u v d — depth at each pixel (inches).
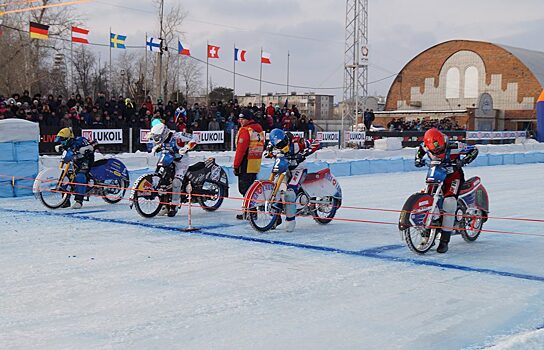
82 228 324.2
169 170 360.5
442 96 1975.9
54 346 154.6
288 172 322.3
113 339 160.2
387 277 229.9
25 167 454.0
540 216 393.7
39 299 194.9
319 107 3425.2
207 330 168.4
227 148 836.0
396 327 172.7
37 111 675.4
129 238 298.8
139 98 1347.2
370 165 697.6
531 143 1157.1
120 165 413.7
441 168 271.9
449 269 244.4
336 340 161.8
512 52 1836.9
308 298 200.5
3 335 162.2
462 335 166.4
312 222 357.7
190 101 2220.7
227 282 219.3
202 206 385.7
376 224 353.1
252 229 329.7
